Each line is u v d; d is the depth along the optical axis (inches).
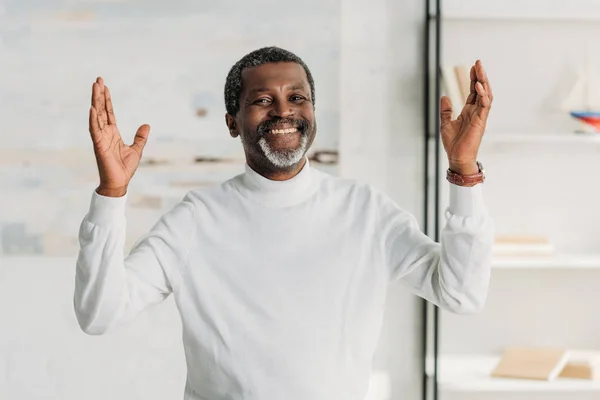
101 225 87.0
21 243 164.9
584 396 157.6
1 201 164.4
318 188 97.8
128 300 90.2
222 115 164.7
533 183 161.9
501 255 155.2
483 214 87.8
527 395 158.9
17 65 163.6
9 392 166.1
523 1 160.4
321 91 164.9
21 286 165.5
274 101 95.0
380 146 167.2
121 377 167.0
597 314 164.1
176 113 164.7
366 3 166.2
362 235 95.4
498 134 156.1
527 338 165.0
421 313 168.9
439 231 159.0
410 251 94.0
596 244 161.9
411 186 167.8
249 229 95.4
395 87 166.9
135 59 164.4
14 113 163.9
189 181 164.7
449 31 161.3
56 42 164.1
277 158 94.4
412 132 167.3
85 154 164.7
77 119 164.7
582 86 156.8
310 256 94.0
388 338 169.3
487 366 161.8
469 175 87.0
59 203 164.9
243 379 91.4
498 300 164.9
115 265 87.5
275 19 164.4
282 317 92.0
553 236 162.1
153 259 94.2
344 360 92.3
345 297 93.2
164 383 167.3
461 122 87.4
